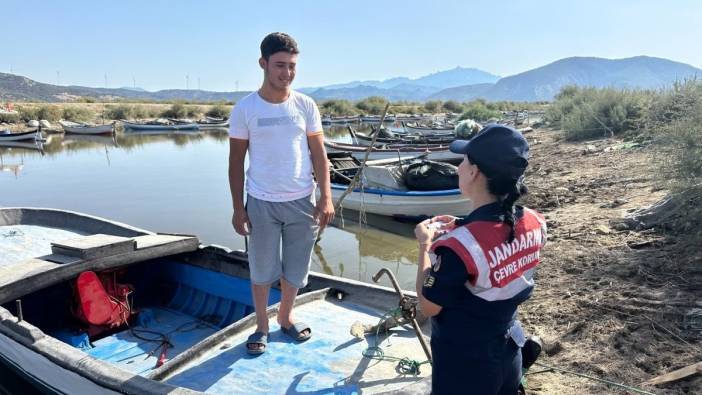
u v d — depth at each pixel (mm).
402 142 22125
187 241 5891
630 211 8656
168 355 5035
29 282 4723
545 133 25062
